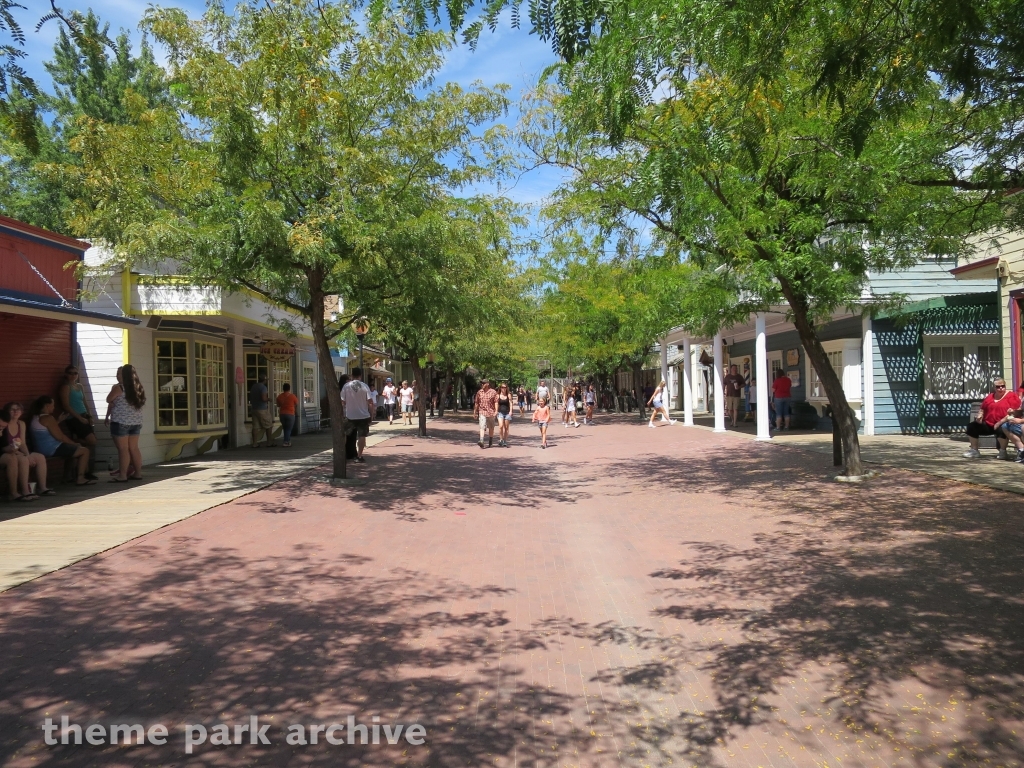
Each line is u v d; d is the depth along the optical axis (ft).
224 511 33.47
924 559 23.80
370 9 22.44
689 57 27.40
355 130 39.73
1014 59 22.84
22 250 42.22
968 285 64.08
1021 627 17.66
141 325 44.73
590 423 112.27
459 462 57.06
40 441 38.86
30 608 19.85
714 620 19.77
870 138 31.24
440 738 13.44
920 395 63.93
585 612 20.83
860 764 12.34
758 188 36.22
